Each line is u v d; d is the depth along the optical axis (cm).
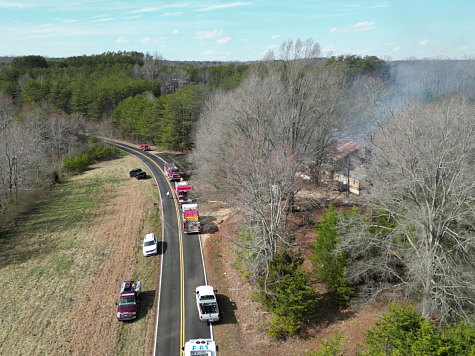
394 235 2909
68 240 4644
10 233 4891
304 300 2941
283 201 5062
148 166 8000
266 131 4362
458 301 2459
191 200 5684
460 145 2517
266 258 3216
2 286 3631
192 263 3978
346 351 2528
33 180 6600
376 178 3309
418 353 1812
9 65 19550
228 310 3209
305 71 4775
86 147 9200
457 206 2480
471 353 1694
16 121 8031
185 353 2452
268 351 2728
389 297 3072
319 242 3244
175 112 8475
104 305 3278
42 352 2720
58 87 12812
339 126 5150
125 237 4659
